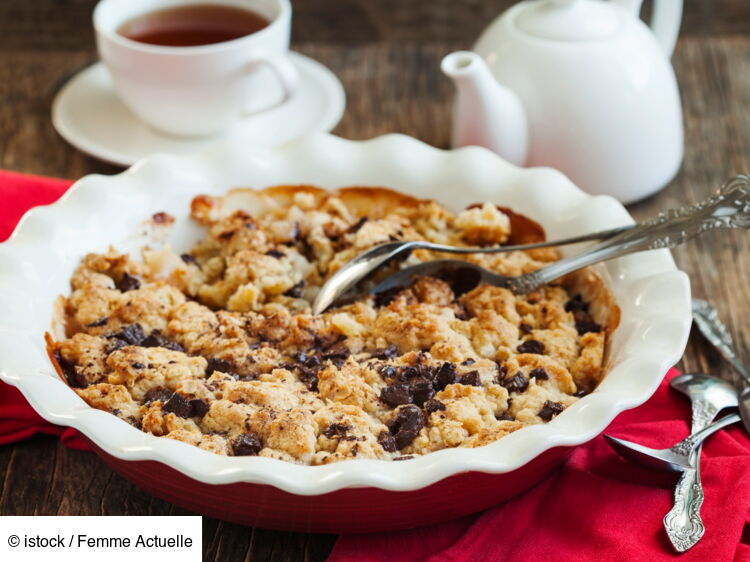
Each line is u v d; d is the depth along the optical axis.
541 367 0.66
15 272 0.67
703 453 0.66
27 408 0.67
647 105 0.78
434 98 0.90
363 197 0.74
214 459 0.59
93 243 0.71
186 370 0.65
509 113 0.78
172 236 0.73
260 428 0.63
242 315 0.69
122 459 0.60
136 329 0.68
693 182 0.83
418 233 0.73
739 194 0.66
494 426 0.63
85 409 0.61
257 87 0.84
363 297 0.70
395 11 1.09
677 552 0.62
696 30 1.08
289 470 0.59
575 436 0.60
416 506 0.61
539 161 0.80
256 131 0.84
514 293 0.70
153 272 0.71
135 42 0.83
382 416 0.64
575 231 0.71
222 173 0.74
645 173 0.80
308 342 0.67
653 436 0.66
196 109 0.82
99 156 0.82
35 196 0.76
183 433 0.62
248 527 0.64
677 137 0.80
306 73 0.88
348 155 0.74
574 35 0.79
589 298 0.69
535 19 0.80
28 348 0.64
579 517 0.63
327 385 0.65
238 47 0.81
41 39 1.02
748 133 0.86
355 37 1.06
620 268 0.68
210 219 0.73
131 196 0.72
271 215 0.74
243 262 0.71
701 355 0.72
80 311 0.68
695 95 0.90
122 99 0.83
